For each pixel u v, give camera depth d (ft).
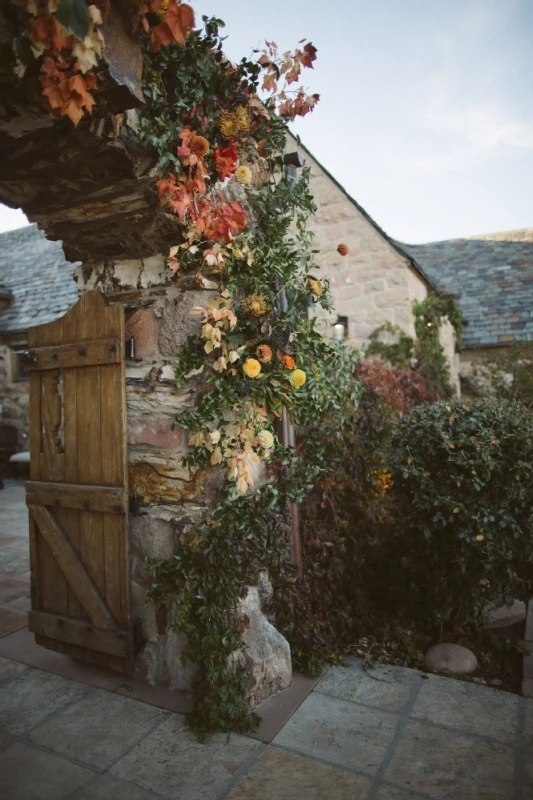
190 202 7.36
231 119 7.73
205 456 8.16
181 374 8.25
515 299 33.47
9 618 11.78
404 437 10.48
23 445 32.63
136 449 8.87
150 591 8.36
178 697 8.50
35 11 4.59
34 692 8.75
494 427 9.73
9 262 40.19
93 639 8.91
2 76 5.09
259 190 9.19
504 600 9.77
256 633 8.50
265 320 8.13
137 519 8.83
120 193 7.34
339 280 25.21
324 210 25.48
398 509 10.57
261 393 8.14
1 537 18.57
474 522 9.38
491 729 7.63
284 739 7.45
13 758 7.13
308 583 10.25
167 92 7.07
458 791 6.46
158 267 8.74
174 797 6.42
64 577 9.34
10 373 33.27
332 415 10.74
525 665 9.37
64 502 9.12
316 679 8.95
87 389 8.95
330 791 6.47
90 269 9.48
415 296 25.45
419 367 24.02
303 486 9.58
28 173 7.06
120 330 8.50
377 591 11.87
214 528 8.11
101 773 6.83
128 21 5.61
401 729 7.64
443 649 9.60
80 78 5.04
